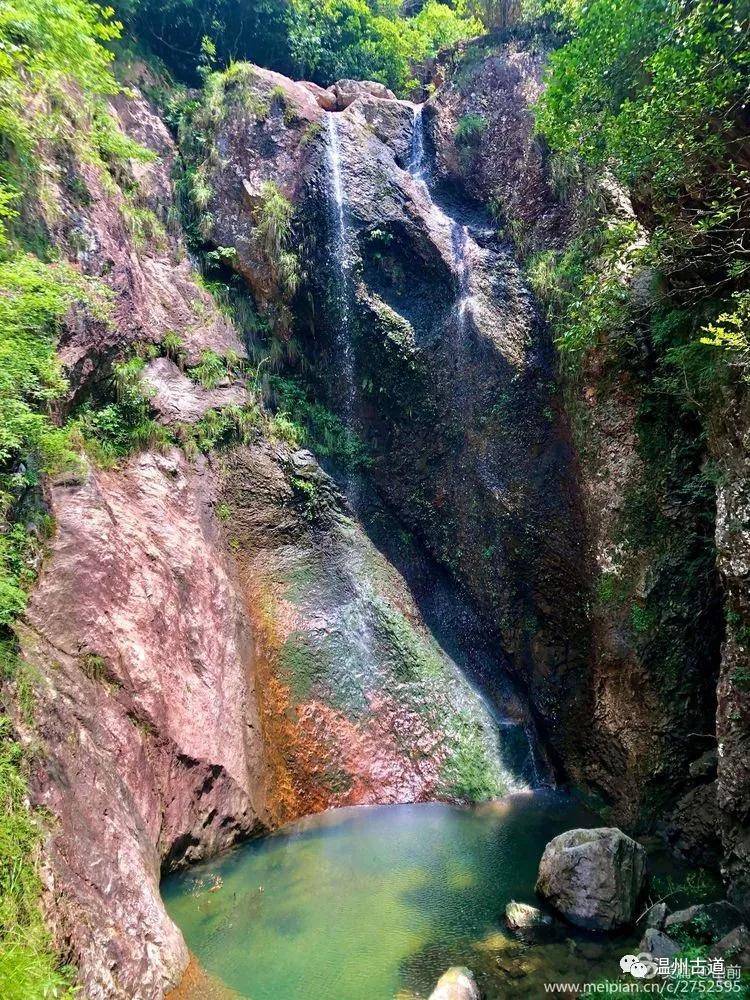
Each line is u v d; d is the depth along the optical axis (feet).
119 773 20.99
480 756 33.68
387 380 41.98
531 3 51.21
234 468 35.99
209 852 25.00
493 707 36.50
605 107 25.94
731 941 17.35
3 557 20.70
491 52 49.29
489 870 24.48
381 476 41.81
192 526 31.45
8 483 22.38
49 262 27.91
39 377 24.97
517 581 37.06
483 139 46.39
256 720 29.71
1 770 16.10
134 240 36.22
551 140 28.19
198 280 39.81
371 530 40.42
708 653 26.50
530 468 37.37
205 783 25.53
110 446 29.91
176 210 41.01
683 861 24.38
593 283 32.32
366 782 31.65
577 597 33.99
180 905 21.90
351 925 20.89
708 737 26.08
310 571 36.42
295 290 41.65
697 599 26.99
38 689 19.02
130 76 43.50
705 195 24.03
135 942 17.08
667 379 27.61
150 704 23.95
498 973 18.34
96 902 16.58
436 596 40.34
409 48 57.52
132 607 25.35
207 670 27.99
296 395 41.19
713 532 26.71
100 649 22.84
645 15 22.95
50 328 26.55
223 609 30.58
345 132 45.37
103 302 30.58
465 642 38.70
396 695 34.60
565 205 39.68
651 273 29.27
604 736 30.60
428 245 42.86
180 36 49.01
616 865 20.93
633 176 25.09
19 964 13.07
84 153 32.68
